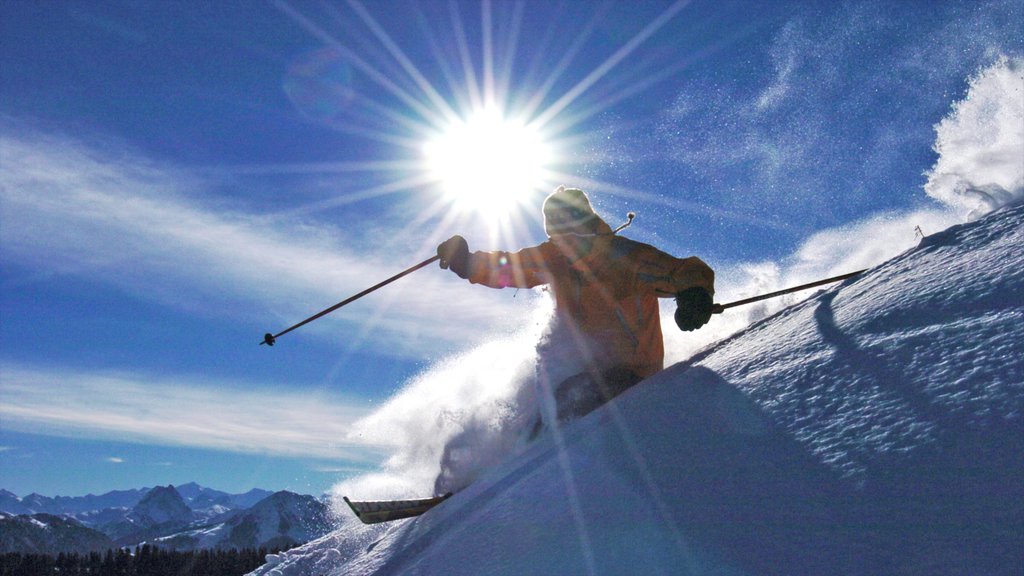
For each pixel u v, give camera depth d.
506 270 4.30
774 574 1.21
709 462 1.79
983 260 2.29
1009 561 1.02
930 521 1.18
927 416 1.51
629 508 1.71
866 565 1.15
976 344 1.71
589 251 3.96
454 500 2.93
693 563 1.35
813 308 2.87
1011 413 1.36
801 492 1.45
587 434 2.52
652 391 2.70
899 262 2.86
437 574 1.90
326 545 3.88
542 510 1.95
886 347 1.95
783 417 1.86
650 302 3.94
